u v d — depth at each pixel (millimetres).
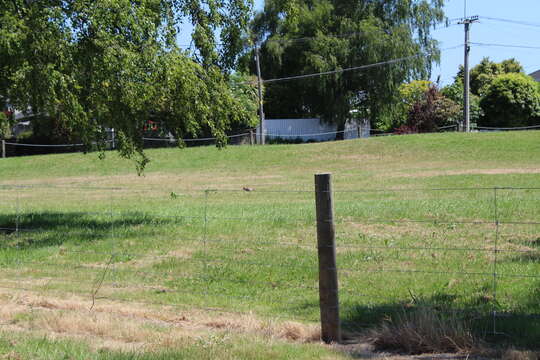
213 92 14062
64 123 13148
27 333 6848
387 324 6648
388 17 47000
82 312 7789
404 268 9398
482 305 7285
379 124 49000
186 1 13836
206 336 6535
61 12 11656
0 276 9969
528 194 17984
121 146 14109
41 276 9930
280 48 46500
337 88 46469
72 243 12297
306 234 12406
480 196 18016
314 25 46500
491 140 33469
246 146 38188
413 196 19141
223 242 11875
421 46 47000
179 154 36406
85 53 12164
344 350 6109
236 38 14438
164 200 20938
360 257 10180
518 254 9883
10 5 11719
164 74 12320
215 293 8680
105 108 12805
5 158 39469
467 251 10273
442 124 45156
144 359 5746
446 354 5914
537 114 45500
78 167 34562
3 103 13547
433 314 6434
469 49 38250
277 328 6836
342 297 8000
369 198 19172
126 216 15695
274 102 51906
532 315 6750
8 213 17156
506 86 45688
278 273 9477
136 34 12023
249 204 18578
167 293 8703
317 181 6359
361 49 45188
